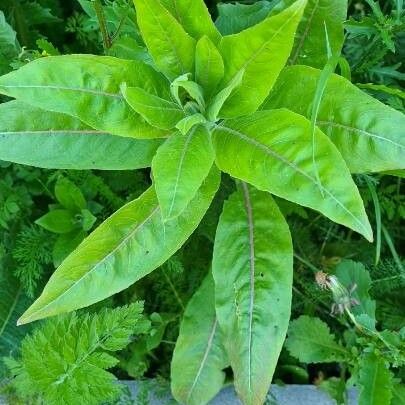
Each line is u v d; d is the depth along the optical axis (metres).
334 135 0.47
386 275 0.60
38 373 0.51
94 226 0.60
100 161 0.49
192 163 0.44
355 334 0.58
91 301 0.49
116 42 0.53
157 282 0.61
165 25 0.43
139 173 0.61
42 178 0.61
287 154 0.44
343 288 0.52
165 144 0.45
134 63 0.45
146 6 0.42
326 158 0.43
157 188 0.42
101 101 0.44
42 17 0.65
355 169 0.47
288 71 0.47
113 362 0.52
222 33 0.55
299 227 0.63
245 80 0.44
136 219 0.48
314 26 0.50
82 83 0.44
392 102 0.56
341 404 0.58
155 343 0.59
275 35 0.41
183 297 0.61
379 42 0.57
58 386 0.51
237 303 0.51
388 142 0.46
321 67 0.52
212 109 0.44
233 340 0.52
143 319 0.57
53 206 0.59
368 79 0.61
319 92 0.43
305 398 0.59
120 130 0.45
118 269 0.49
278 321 0.51
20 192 0.60
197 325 0.56
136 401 0.59
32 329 0.58
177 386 0.56
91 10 0.57
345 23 0.55
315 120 0.44
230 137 0.46
